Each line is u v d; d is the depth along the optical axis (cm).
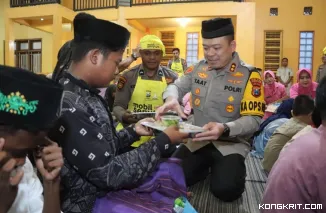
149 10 876
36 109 77
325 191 99
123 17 898
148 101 282
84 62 127
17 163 82
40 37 1131
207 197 244
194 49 1013
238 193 227
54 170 95
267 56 989
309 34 966
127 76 286
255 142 416
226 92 218
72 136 119
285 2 970
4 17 1034
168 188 146
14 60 1088
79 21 128
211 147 241
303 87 532
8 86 74
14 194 89
